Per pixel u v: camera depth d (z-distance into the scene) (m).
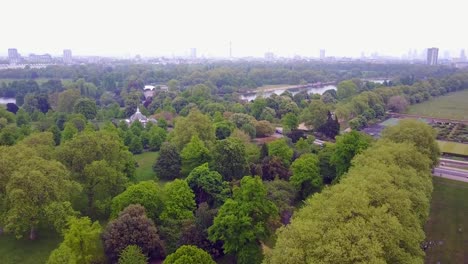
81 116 140.38
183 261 49.62
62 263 48.38
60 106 178.88
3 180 66.25
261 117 166.00
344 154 87.06
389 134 89.75
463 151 127.25
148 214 67.12
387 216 47.19
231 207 61.25
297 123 145.38
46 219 66.44
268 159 95.06
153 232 59.88
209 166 90.25
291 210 74.12
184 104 189.25
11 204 63.56
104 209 74.88
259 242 62.28
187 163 96.56
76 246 53.28
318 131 149.25
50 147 87.50
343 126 166.12
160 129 133.88
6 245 65.88
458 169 108.88
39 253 63.84
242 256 58.22
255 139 136.62
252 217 60.81
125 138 126.31
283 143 101.62
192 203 71.69
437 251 66.06
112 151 83.06
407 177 62.06
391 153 70.56
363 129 162.38
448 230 73.69
